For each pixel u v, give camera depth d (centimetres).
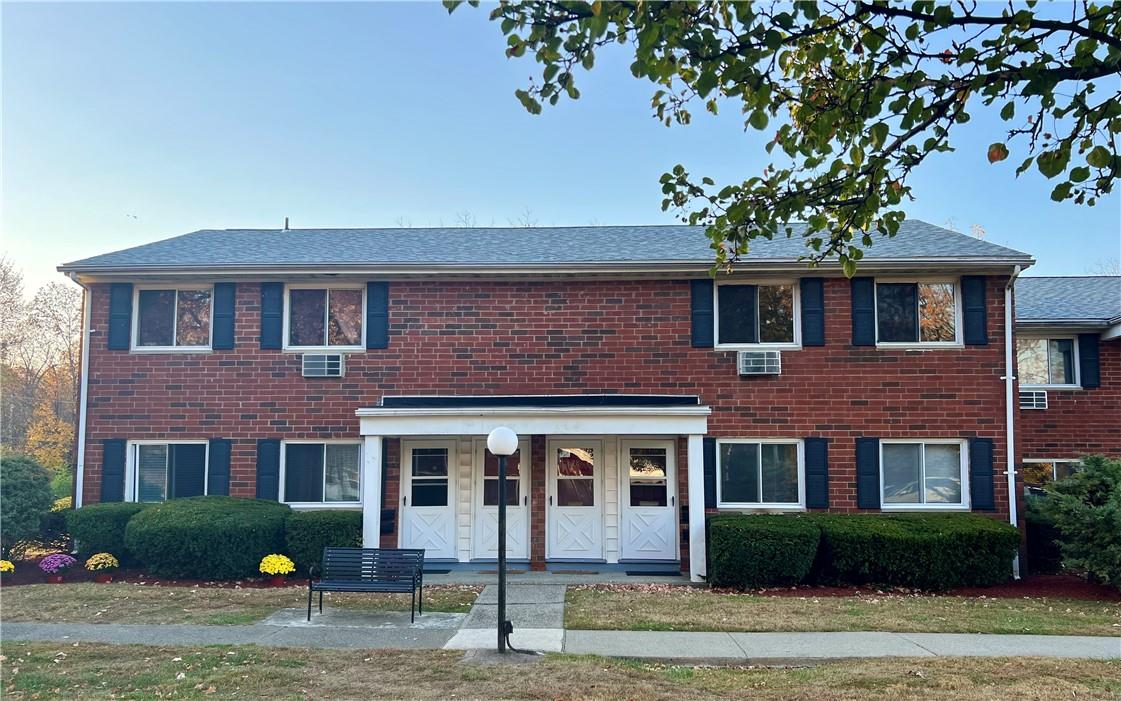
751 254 1358
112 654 753
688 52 412
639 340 1351
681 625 886
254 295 1381
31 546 1296
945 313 1344
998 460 1305
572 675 685
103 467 1348
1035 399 1527
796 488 1327
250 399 1360
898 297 1352
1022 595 1125
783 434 1321
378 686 654
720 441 1333
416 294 1376
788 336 1351
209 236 1634
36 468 1296
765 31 398
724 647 794
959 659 747
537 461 1329
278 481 1346
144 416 1360
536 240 1572
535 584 1166
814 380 1326
